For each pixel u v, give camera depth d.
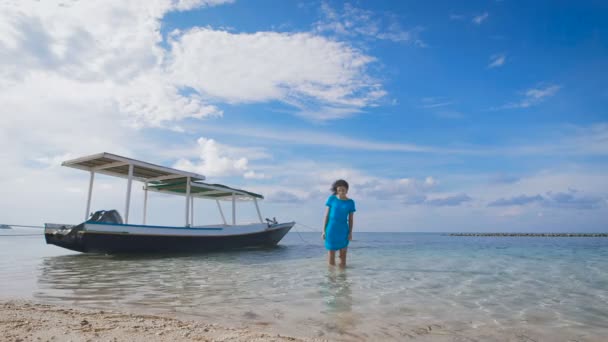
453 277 6.83
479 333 3.41
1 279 6.96
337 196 8.36
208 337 2.98
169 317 3.83
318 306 4.42
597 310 4.31
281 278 6.80
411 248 16.45
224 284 6.16
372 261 9.91
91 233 12.59
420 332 3.41
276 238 19.91
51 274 7.74
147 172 16.16
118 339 2.86
